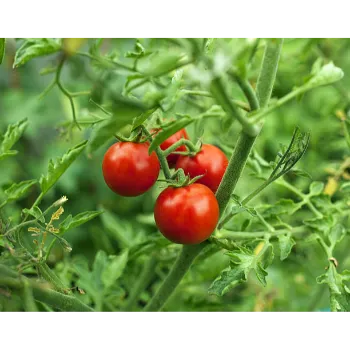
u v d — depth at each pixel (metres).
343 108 0.64
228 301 0.68
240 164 0.41
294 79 0.63
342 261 0.60
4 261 0.40
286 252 0.44
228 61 0.33
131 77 0.35
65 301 0.40
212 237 0.44
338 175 0.58
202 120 0.46
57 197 0.89
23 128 0.44
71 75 0.37
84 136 0.66
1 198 0.57
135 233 0.84
